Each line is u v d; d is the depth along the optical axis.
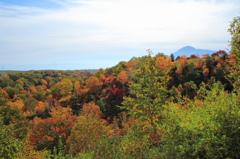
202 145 4.70
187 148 4.71
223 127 5.38
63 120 29.67
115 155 8.04
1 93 31.94
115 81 88.25
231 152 4.74
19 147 7.81
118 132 23.94
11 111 22.50
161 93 7.88
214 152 4.61
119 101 68.38
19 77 187.25
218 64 77.38
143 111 8.04
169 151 5.23
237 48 7.36
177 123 6.10
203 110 7.45
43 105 68.75
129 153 8.12
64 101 79.00
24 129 20.83
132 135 8.58
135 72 8.56
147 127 8.24
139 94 8.10
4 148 6.68
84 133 17.86
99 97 78.81
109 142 8.75
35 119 39.22
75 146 18.41
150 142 8.41
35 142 23.89
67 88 82.25
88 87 87.31
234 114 5.51
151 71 8.12
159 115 7.80
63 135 25.83
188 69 85.00
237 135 5.03
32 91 136.00
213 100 8.03
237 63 7.44
